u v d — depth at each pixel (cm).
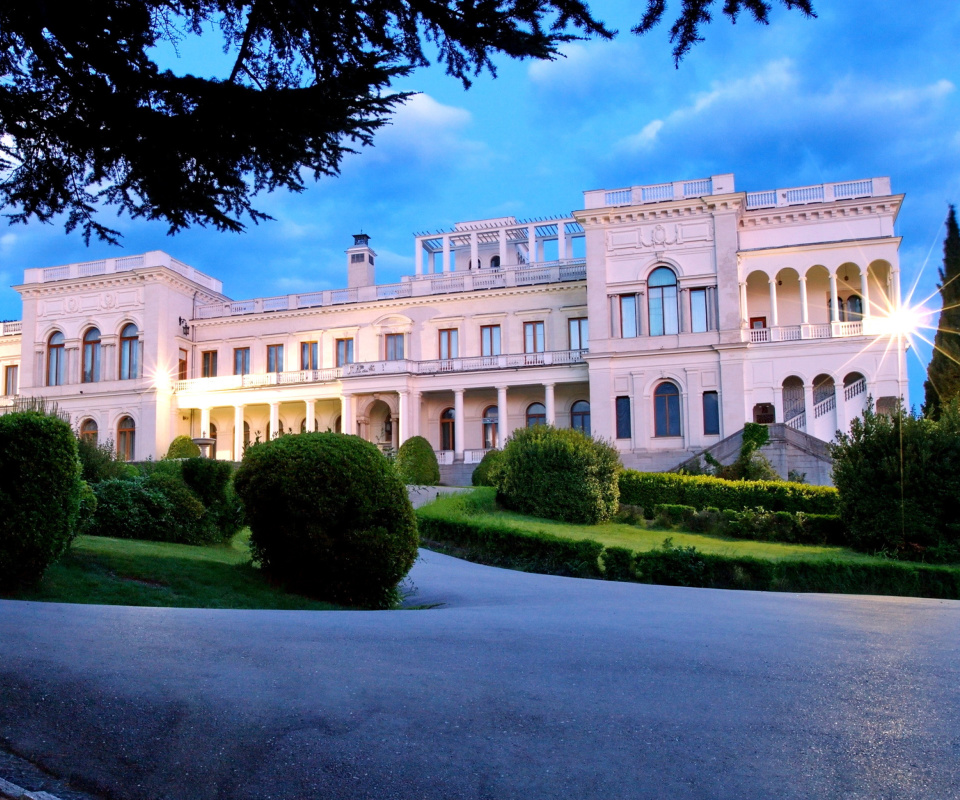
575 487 2817
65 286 5691
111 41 614
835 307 4194
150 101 655
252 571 1279
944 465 2278
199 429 5681
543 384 4703
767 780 382
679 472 3541
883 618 1020
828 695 532
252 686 516
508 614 988
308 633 730
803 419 4006
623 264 4488
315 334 5541
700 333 4294
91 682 509
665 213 4428
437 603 1259
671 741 434
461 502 2595
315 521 1157
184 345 5706
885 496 2328
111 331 5578
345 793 376
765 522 2578
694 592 1423
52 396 5641
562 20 607
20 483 973
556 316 5038
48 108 675
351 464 1178
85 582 1057
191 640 654
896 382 3981
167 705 476
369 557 1162
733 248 4297
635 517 2883
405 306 5341
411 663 604
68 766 423
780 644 746
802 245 4281
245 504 1207
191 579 1162
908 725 465
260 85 695
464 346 5197
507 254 6197
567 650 681
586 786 377
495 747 424
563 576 1789
